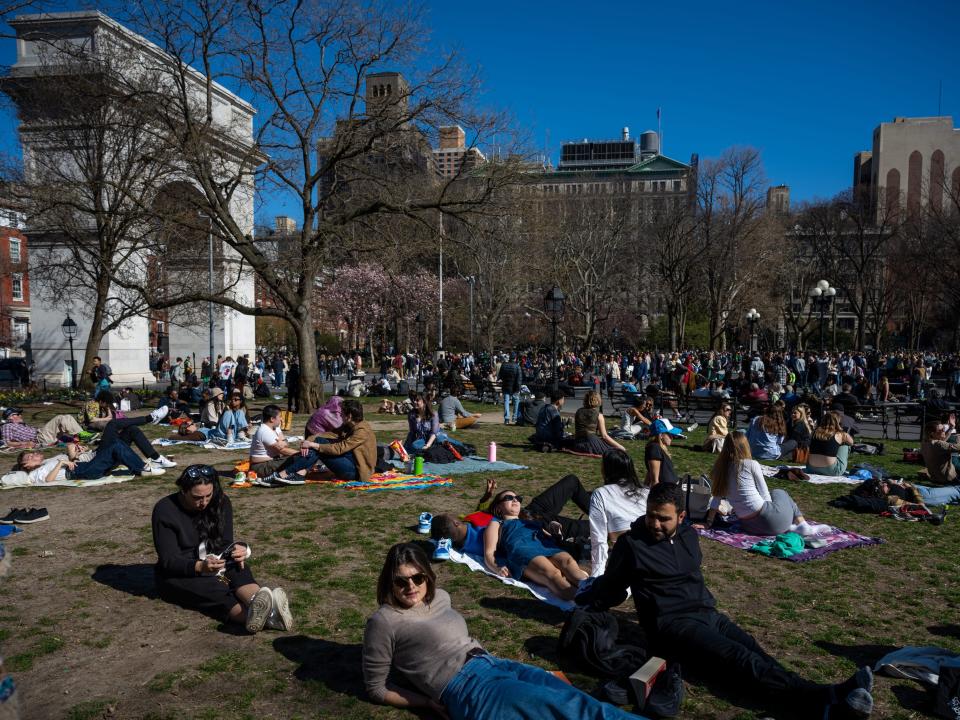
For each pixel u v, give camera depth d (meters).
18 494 8.88
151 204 18.97
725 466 7.69
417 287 51.94
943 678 3.93
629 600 5.74
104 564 6.20
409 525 7.68
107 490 9.12
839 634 5.08
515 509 6.51
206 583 4.96
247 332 37.38
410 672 3.78
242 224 24.62
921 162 93.44
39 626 4.84
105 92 18.27
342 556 6.53
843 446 11.28
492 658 3.82
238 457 12.04
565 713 3.31
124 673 4.18
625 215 50.19
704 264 48.84
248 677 4.16
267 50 17.67
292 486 9.62
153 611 5.14
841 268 58.03
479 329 49.81
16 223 22.81
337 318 59.88
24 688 3.96
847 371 34.16
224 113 26.81
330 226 18.94
